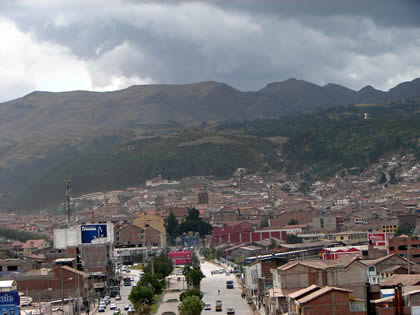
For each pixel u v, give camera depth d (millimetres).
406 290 148375
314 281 167125
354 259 167625
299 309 140500
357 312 137500
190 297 190875
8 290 195000
